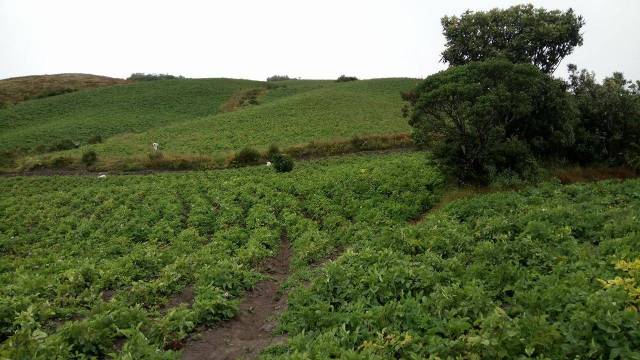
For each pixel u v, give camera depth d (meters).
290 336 10.58
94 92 87.25
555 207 16.31
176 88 91.56
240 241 19.73
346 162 38.06
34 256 21.08
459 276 11.47
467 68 21.88
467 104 20.66
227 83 98.75
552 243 12.70
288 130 54.50
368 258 13.31
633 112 24.25
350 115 60.84
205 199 28.22
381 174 26.23
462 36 27.36
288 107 66.88
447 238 14.35
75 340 9.66
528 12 26.72
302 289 12.95
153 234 21.78
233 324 11.92
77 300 12.88
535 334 7.22
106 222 24.77
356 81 90.06
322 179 28.58
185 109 79.44
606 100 24.66
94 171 42.88
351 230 19.00
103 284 14.33
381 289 11.13
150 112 76.81
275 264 17.44
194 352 10.30
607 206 16.98
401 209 20.73
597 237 13.12
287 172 35.03
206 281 14.02
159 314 11.90
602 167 24.39
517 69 21.53
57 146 53.62
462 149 22.30
